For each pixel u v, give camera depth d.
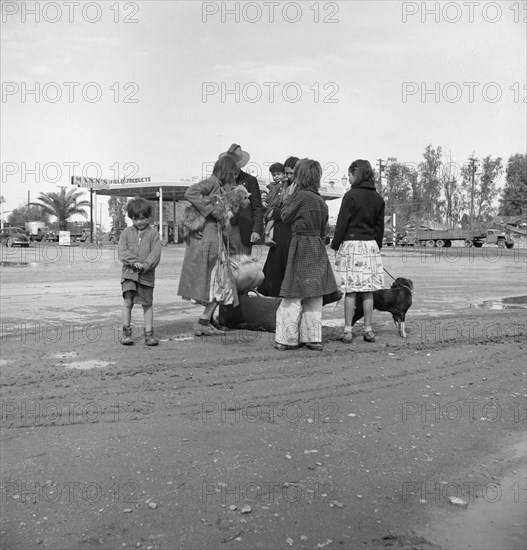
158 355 5.99
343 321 8.39
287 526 2.96
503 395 5.16
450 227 59.34
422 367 5.87
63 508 3.07
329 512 3.11
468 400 4.98
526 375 5.77
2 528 2.90
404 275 20.12
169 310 9.48
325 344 6.70
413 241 58.50
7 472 3.45
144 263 6.21
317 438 4.03
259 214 6.90
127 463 3.56
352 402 4.77
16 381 5.04
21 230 53.16
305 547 2.79
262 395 4.83
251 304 7.18
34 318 8.45
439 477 3.60
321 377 5.38
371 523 3.04
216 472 3.48
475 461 3.85
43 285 13.96
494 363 6.15
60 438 3.90
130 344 6.43
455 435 4.23
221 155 6.72
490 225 59.03
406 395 5.02
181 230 6.62
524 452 4.03
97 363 5.66
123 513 3.03
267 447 3.84
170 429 4.07
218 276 6.58
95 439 3.89
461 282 16.98
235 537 2.85
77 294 11.86
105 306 9.89
